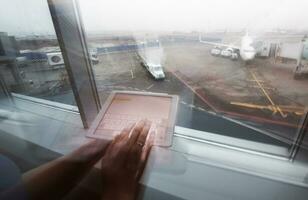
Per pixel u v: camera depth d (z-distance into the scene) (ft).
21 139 2.77
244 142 2.25
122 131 1.77
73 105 2.88
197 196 1.85
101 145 1.77
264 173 1.97
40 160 2.30
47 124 2.86
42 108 3.20
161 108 1.94
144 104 2.00
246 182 1.91
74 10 2.13
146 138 1.69
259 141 2.23
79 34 2.28
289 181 1.88
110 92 2.30
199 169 2.02
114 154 1.61
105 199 1.45
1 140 2.82
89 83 2.51
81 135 2.47
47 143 2.54
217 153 2.17
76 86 2.55
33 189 1.72
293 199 1.74
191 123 2.34
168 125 1.80
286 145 2.12
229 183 1.90
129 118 1.89
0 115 3.35
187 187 1.89
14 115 3.32
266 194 1.80
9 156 2.46
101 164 1.65
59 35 2.22
